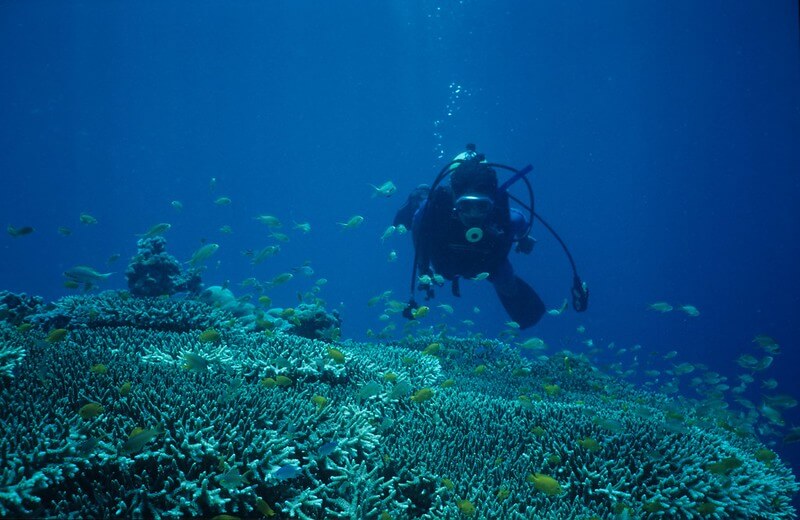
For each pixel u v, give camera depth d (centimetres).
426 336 957
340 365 551
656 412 680
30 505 266
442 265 805
